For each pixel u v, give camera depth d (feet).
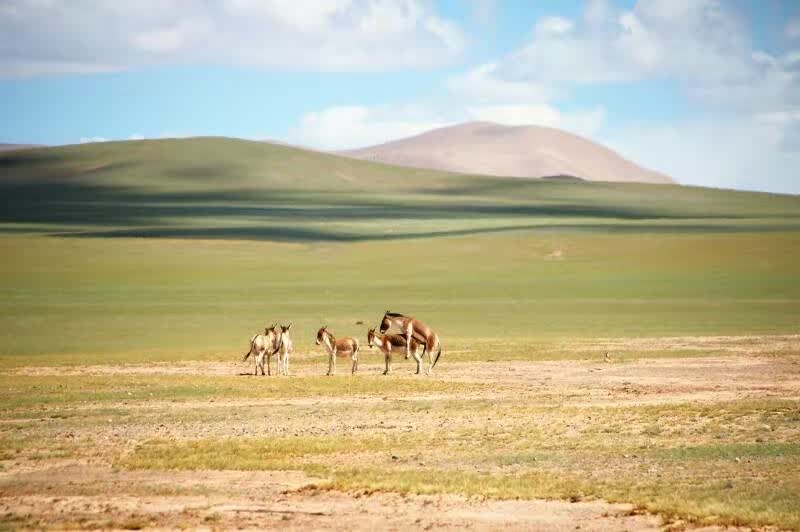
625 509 135.44
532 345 414.62
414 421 219.41
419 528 127.03
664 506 134.31
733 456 173.47
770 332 458.09
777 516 128.67
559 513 133.80
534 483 151.43
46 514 134.82
